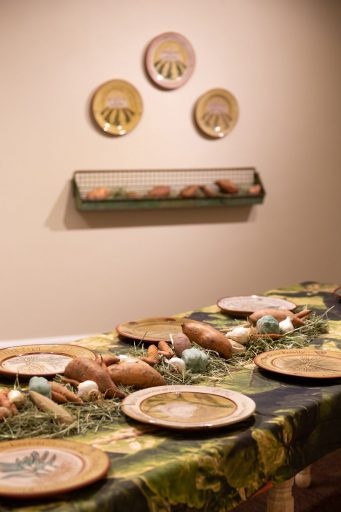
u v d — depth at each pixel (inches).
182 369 78.2
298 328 97.7
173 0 189.6
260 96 205.0
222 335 86.2
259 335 91.6
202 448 58.2
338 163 219.5
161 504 53.4
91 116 185.0
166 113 193.8
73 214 187.2
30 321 187.5
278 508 75.7
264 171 209.5
